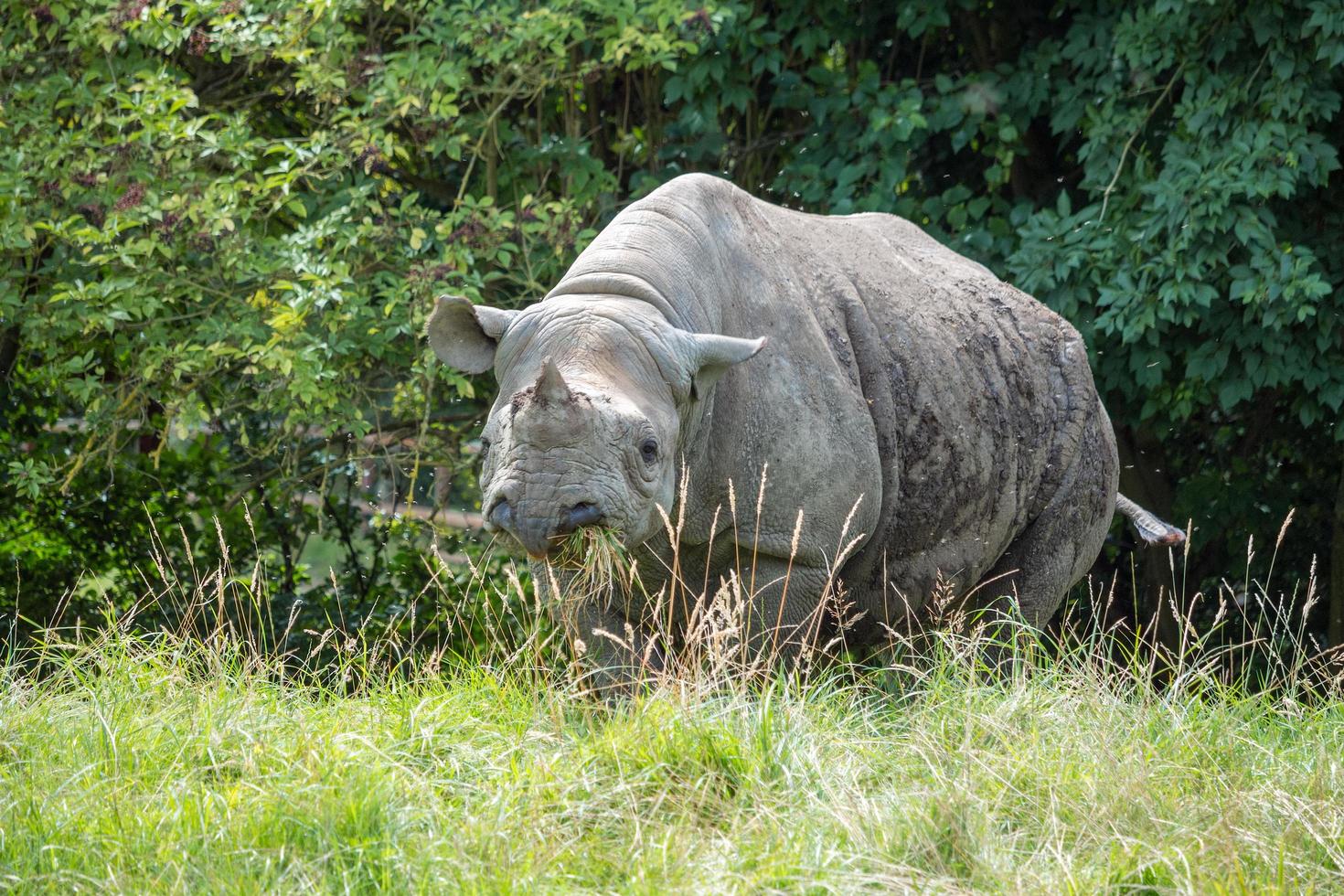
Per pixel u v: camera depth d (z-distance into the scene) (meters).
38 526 32.38
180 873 12.23
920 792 14.04
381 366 28.70
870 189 29.98
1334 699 18.36
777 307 19.28
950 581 21.31
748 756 14.46
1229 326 27.69
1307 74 27.22
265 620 30.20
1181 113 27.50
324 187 28.45
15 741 15.38
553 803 13.70
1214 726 16.47
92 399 27.94
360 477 29.66
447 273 26.08
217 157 28.27
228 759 14.95
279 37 26.47
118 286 25.41
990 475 21.58
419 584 32.09
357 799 13.47
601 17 28.89
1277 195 28.06
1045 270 27.72
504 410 15.90
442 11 26.95
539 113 29.30
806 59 32.50
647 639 18.72
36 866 13.01
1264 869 13.09
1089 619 33.12
